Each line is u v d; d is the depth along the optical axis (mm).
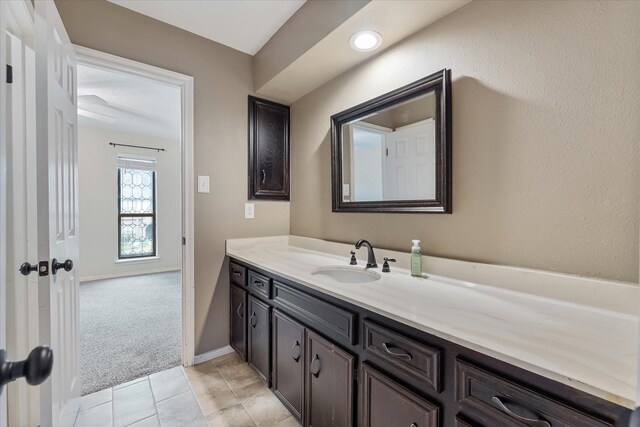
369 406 1009
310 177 2211
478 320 835
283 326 1488
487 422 708
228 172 2123
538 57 1057
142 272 4645
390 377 938
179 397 1644
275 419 1479
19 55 1266
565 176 999
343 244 1882
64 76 1280
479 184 1225
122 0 1671
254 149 2230
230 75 2123
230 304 2107
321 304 1231
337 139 1911
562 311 904
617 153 897
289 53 1811
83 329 2541
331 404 1179
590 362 612
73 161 1439
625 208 883
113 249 4422
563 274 994
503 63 1148
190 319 1970
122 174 4578
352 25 1419
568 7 989
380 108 1632
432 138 1378
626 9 881
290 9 1736
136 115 3580
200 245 2014
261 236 2285
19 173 1281
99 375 1850
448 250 1338
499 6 1160
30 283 1323
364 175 1739
